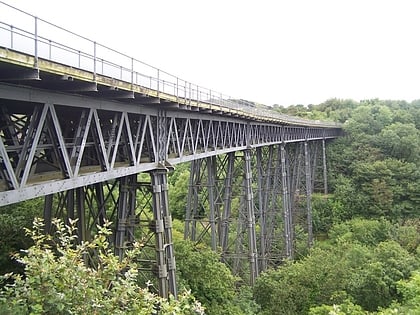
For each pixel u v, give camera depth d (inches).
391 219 1619.1
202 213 1129.4
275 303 797.2
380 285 788.6
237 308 733.3
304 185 1787.6
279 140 1272.1
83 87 326.0
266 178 1187.9
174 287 515.5
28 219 621.9
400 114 2383.1
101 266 236.2
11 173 269.0
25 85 288.2
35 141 296.5
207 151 685.3
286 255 1157.1
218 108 661.3
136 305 221.5
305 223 1621.6
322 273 856.9
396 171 1774.1
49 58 284.4
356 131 2185.0
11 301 208.2
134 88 392.8
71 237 239.0
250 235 891.4
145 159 527.5
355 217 1664.6
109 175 391.9
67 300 209.2
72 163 348.2
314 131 1787.6
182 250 748.6
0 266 538.6
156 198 495.8
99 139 378.3
